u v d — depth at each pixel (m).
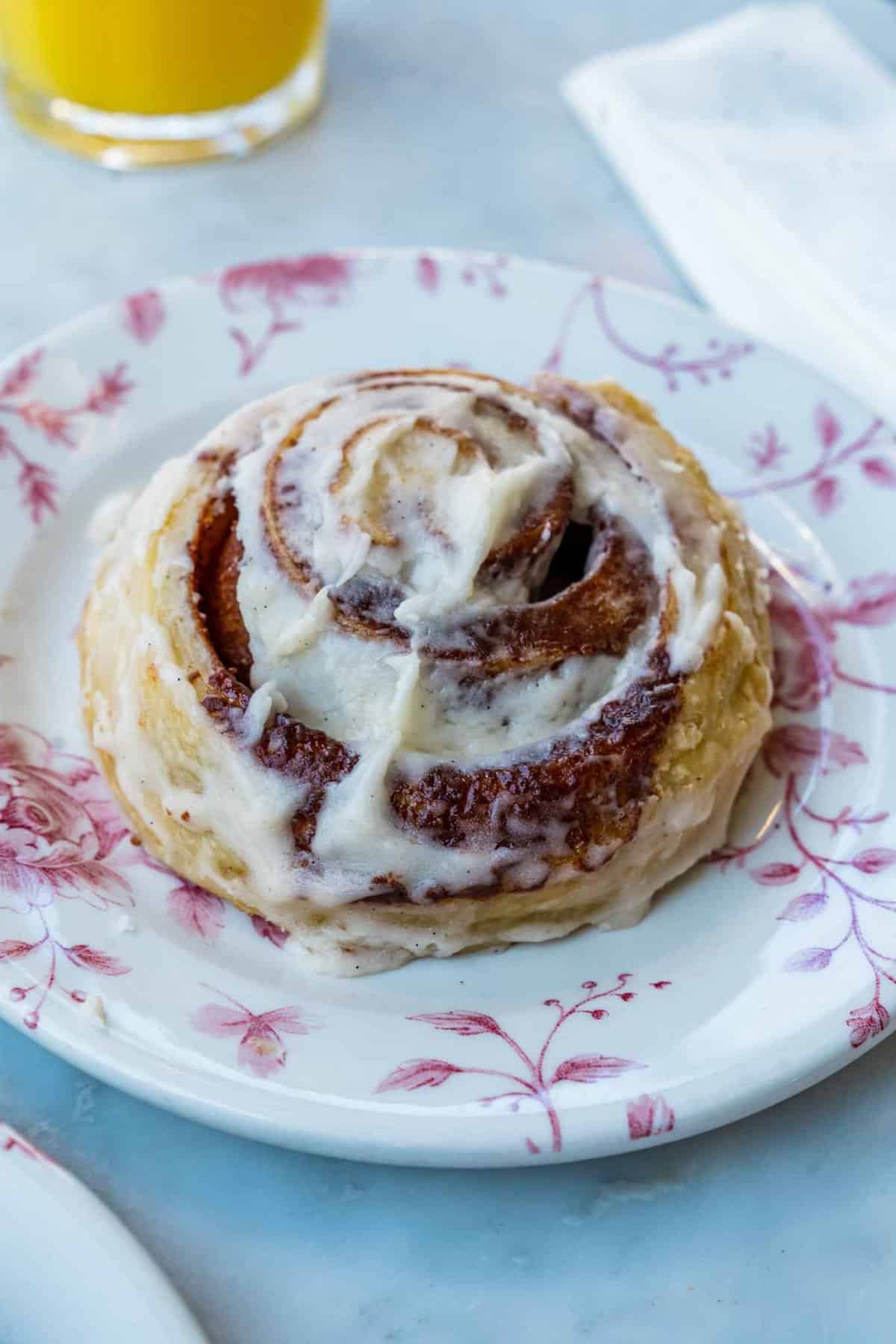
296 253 0.67
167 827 0.50
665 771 0.50
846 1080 0.49
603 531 0.52
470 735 0.50
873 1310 0.47
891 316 0.62
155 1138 0.48
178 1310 0.45
